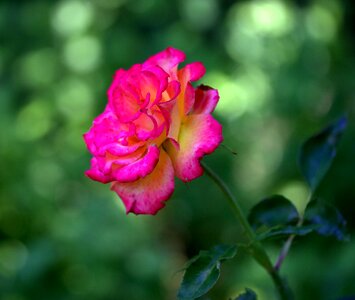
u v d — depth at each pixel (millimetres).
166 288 1559
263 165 1730
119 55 1816
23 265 1426
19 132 1724
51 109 1792
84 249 1418
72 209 1622
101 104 1810
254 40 1670
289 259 1381
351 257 1309
